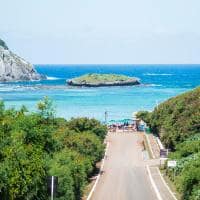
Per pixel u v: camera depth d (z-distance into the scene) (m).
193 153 57.94
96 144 60.66
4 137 27.53
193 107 80.31
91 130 77.31
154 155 78.31
